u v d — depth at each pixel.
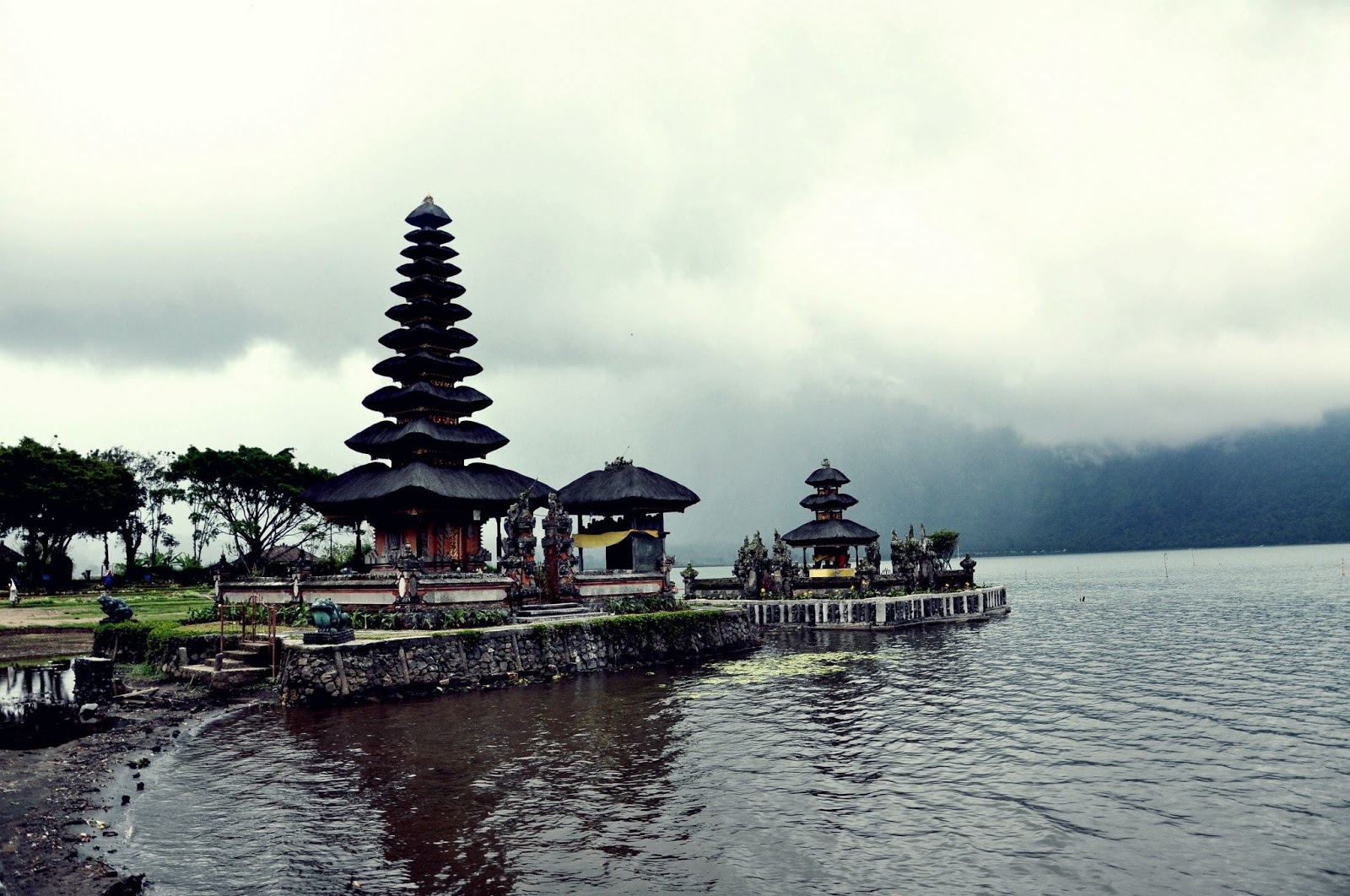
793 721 38.03
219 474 103.50
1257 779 28.42
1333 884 19.89
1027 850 22.19
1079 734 35.12
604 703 42.50
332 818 24.64
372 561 64.25
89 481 104.00
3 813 24.39
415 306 66.62
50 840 22.28
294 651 41.31
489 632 48.69
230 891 19.59
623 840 22.89
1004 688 47.06
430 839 22.98
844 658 61.50
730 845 22.52
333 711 39.94
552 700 43.25
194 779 28.55
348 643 42.72
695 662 59.50
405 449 63.44
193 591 102.19
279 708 40.28
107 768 29.64
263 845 22.44
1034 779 28.61
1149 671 52.84
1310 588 145.38
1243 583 172.00
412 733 35.31
